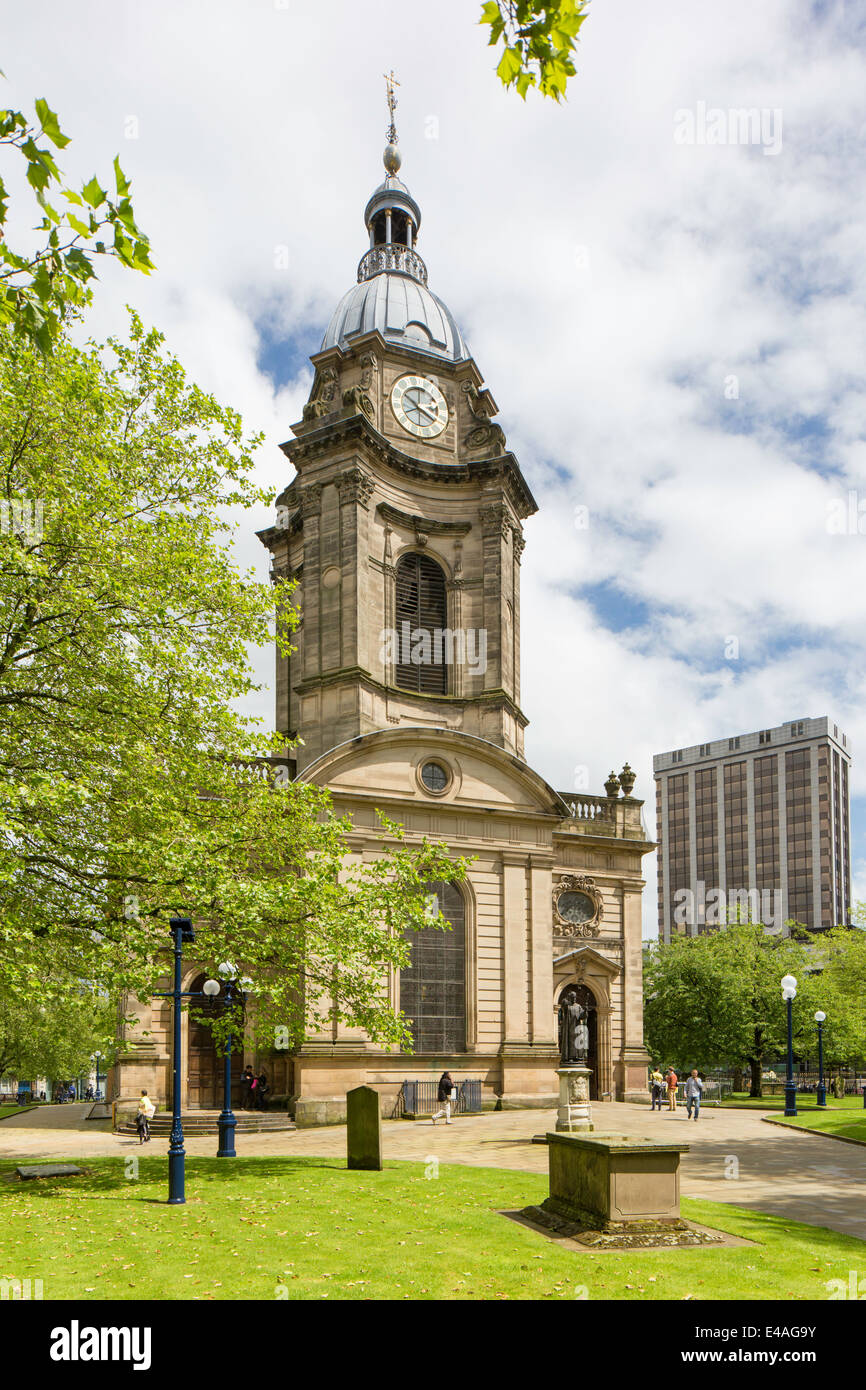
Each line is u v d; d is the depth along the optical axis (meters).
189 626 21.44
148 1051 34.69
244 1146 27.83
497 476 44.78
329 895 22.22
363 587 40.88
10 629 18.77
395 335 47.19
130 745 19.39
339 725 39.41
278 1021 23.42
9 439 19.27
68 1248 13.17
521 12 7.55
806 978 56.44
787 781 150.62
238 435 22.88
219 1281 11.52
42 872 19.58
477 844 39.75
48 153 8.03
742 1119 35.09
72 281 8.84
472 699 42.81
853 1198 17.86
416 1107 35.31
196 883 18.27
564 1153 14.93
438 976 38.22
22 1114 53.41
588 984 42.91
